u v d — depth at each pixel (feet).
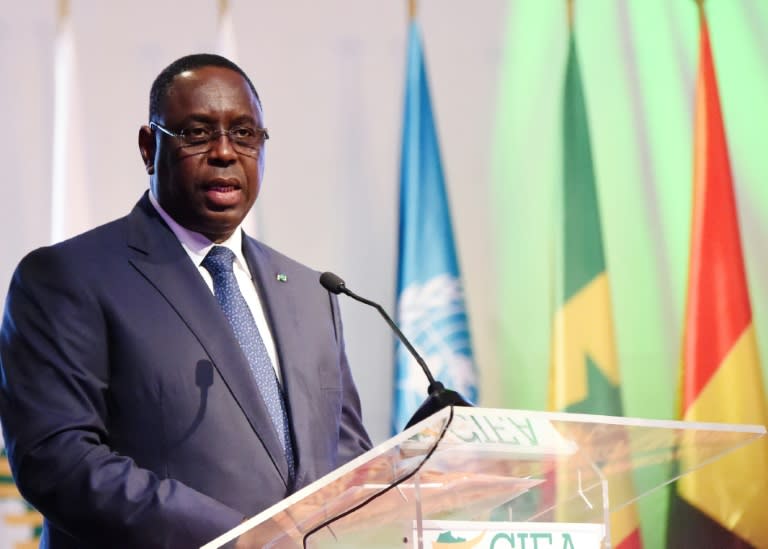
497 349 42.65
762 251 43.86
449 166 43.78
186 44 42.98
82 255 20.95
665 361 43.04
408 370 39.91
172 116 21.90
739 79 44.91
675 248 43.70
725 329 40.60
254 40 43.37
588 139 42.39
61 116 39.52
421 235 41.19
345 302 42.01
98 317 20.29
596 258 41.29
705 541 40.86
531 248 43.45
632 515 40.19
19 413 19.47
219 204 21.90
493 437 15.26
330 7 44.04
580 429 15.84
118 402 20.07
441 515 16.66
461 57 44.60
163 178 22.03
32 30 41.55
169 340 20.34
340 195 42.78
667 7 44.98
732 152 44.39
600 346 40.57
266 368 21.31
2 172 40.32
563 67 44.73
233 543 14.58
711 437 16.93
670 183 44.11
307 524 15.12
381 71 43.91
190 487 19.52
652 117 44.57
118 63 42.22
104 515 17.97
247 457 19.94
